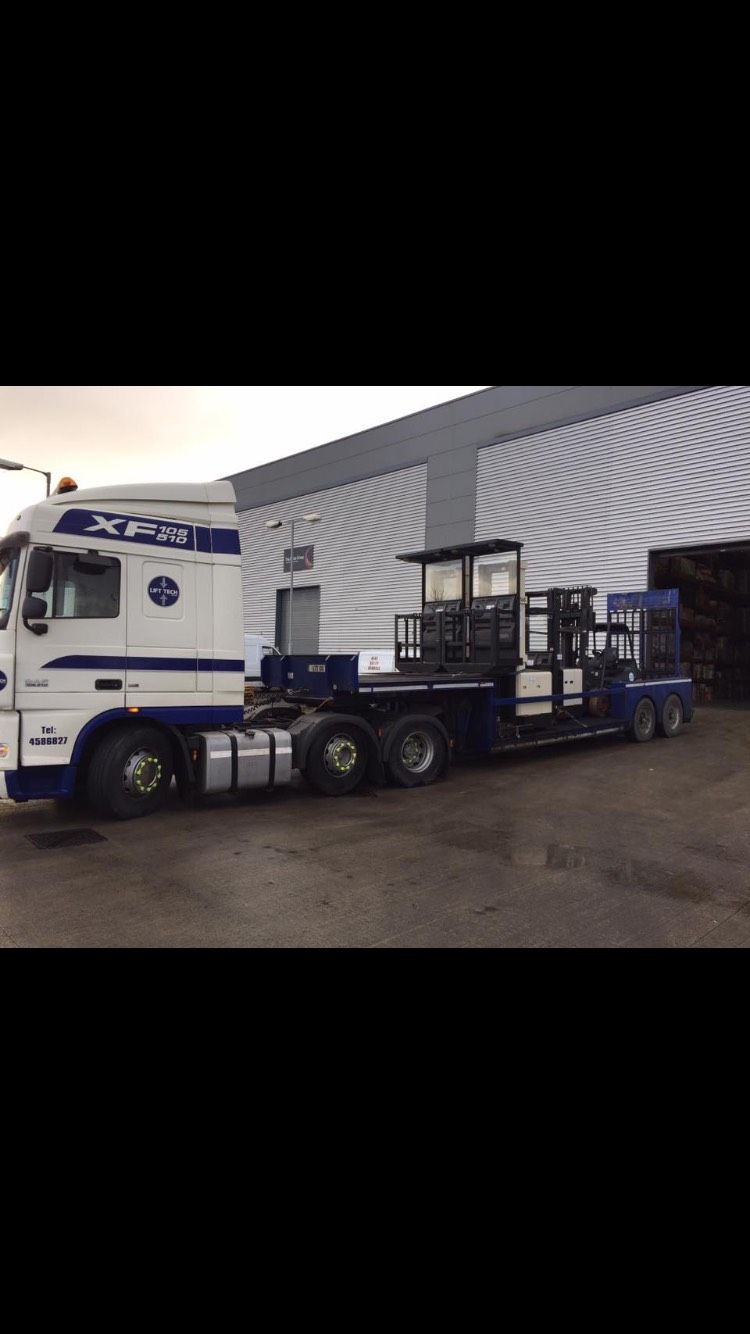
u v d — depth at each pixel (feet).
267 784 26.05
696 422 61.62
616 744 41.45
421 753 30.14
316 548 99.96
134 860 19.19
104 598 23.29
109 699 23.35
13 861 19.16
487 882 17.38
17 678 21.80
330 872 18.12
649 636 46.60
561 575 70.90
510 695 34.04
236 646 25.99
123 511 23.86
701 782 30.63
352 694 28.58
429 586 38.50
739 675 78.64
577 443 69.77
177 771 25.14
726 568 77.25
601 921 14.94
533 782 30.71
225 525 25.93
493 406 77.15
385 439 89.66
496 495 76.69
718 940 14.02
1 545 22.99
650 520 64.54
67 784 22.61
